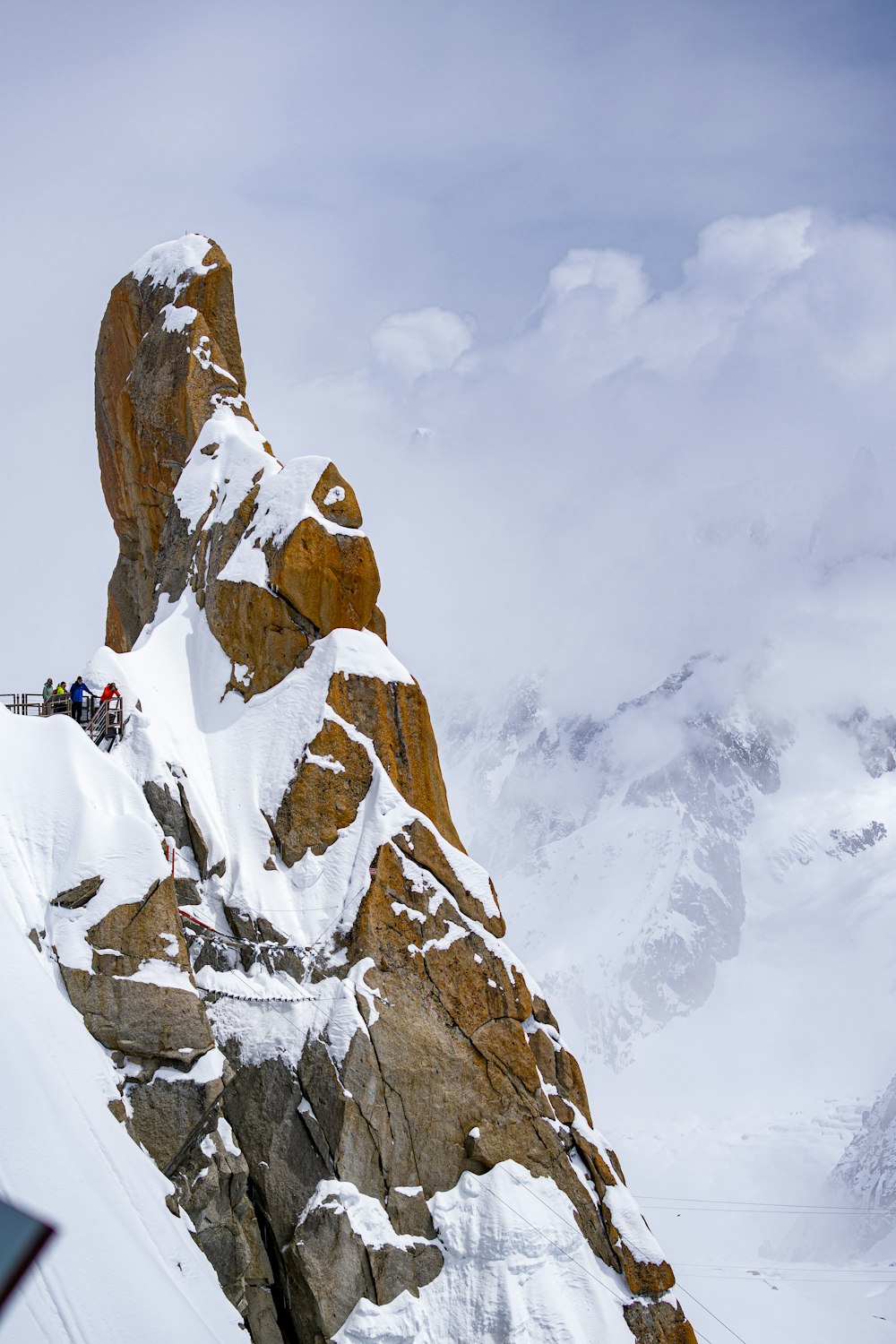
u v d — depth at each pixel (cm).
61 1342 3388
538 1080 4809
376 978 4756
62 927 4281
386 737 5366
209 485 6059
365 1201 4397
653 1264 4609
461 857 5125
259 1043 4584
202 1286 3941
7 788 4541
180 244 6762
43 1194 3591
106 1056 4159
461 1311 4334
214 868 4975
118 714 5250
